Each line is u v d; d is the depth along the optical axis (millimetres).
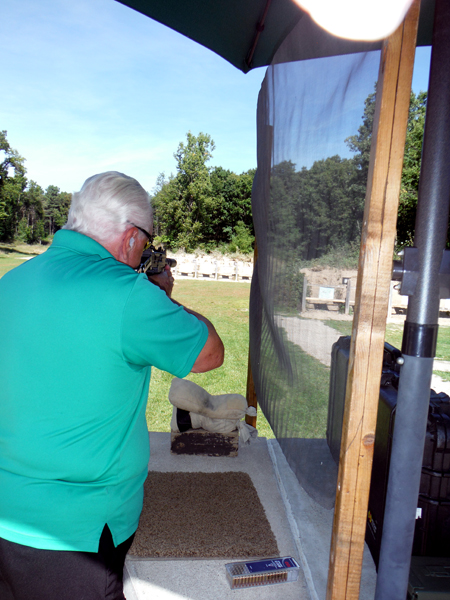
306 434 1759
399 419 1380
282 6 2072
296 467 1876
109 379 1077
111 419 1117
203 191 41062
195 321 1184
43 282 1093
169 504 2457
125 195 1231
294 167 1918
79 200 1229
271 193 2379
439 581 1659
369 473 1247
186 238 40250
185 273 23453
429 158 1284
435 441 1811
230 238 43625
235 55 2855
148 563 2027
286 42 2061
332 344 1504
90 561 1090
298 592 1899
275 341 2287
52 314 1050
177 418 3031
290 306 1987
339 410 1814
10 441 1069
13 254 39688
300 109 1839
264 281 2617
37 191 70188
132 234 1253
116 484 1152
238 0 2178
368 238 1140
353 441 1231
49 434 1060
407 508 1403
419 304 1320
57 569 1062
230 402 3023
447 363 7227
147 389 1288
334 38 1449
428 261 1300
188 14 2424
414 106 11906
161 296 1133
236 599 1844
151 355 1097
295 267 1906
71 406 1059
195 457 3045
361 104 1262
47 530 1053
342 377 1815
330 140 1497
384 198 1124
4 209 53844
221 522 2312
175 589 1881
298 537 2236
